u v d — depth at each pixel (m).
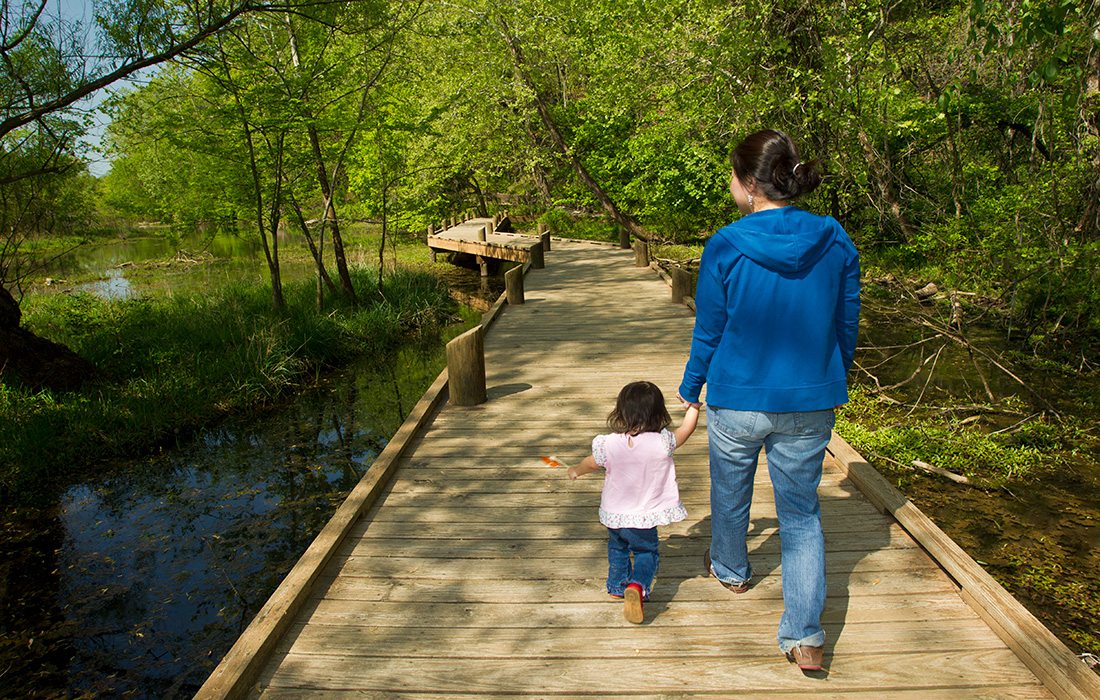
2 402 7.37
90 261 24.08
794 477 2.38
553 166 21.12
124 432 7.33
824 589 2.39
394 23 11.75
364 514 3.85
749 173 2.35
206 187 12.79
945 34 11.06
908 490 5.42
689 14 10.88
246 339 10.09
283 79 10.68
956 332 8.12
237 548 5.13
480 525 3.70
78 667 3.90
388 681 2.51
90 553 5.15
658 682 2.44
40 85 7.93
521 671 2.54
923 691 2.35
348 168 15.81
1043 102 8.59
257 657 2.56
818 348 2.30
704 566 3.19
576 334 8.41
